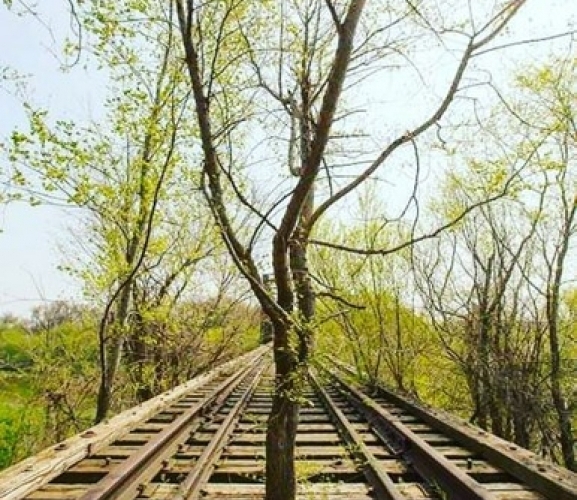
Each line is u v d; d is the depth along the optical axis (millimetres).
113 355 12273
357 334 15977
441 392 16812
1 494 4898
